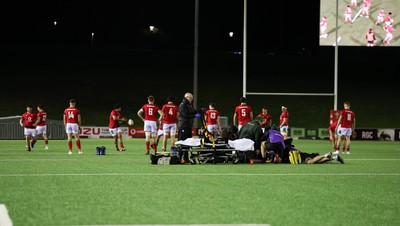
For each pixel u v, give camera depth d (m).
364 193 32.41
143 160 57.44
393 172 45.56
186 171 44.72
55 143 100.62
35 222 23.11
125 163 53.12
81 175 40.97
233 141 53.47
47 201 28.41
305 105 174.50
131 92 177.12
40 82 177.62
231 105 173.00
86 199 29.12
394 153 75.94
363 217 24.84
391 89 189.50
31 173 42.31
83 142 106.38
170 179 38.66
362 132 130.38
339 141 73.75
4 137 118.69
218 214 25.17
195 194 31.23
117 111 77.19
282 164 52.81
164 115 69.19
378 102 178.38
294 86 189.62
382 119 166.25
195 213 25.38
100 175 41.09
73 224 22.78
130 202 28.28
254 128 54.16
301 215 25.14
